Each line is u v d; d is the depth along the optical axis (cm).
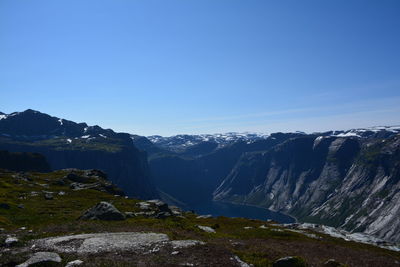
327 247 5591
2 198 8181
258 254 4053
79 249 3747
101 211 6425
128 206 9006
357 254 5253
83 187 12744
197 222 7744
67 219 6303
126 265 3178
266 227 7631
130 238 4303
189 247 3916
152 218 6906
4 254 3547
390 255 5753
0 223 5438
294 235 6512
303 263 3628
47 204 8144
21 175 14162
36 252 3612
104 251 3688
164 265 3250
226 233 6303
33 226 5406
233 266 3334
